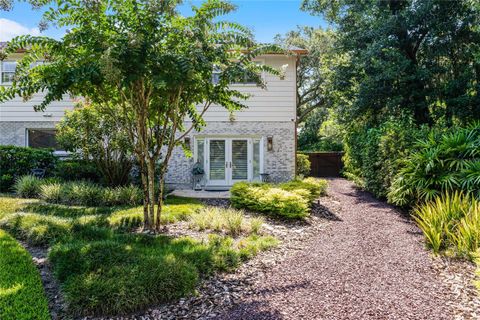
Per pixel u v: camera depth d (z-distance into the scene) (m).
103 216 6.82
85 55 5.01
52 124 12.88
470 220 5.05
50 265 4.28
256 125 13.05
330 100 18.72
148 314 3.33
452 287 3.85
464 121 12.78
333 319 3.12
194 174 12.78
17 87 5.35
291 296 3.64
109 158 10.14
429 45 14.08
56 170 10.95
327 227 7.01
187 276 3.81
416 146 8.42
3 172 10.57
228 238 5.62
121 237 5.35
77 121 9.80
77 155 10.60
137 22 5.10
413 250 5.20
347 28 15.11
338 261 4.77
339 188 13.95
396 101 13.09
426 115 14.00
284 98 12.99
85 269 3.87
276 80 12.95
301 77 25.28
